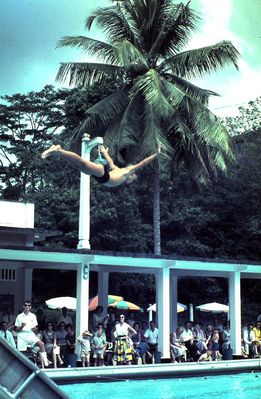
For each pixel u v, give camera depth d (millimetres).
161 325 19406
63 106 43094
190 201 36625
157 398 13695
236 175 36812
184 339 20172
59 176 36094
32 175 40875
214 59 25297
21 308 22500
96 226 32000
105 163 6441
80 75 25641
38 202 33906
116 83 28609
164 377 17188
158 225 26625
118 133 23797
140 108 24594
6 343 4965
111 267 22109
